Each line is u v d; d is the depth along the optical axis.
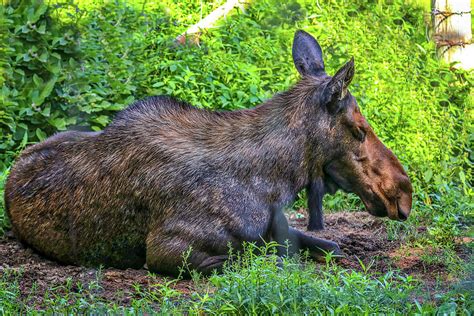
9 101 15.79
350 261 12.61
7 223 13.39
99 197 11.91
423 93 19.59
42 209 12.27
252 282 9.80
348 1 22.80
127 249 11.94
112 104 16.70
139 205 11.72
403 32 21.95
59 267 12.17
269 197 11.72
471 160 18.58
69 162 12.23
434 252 13.10
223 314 9.55
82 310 9.87
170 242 11.47
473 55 21.50
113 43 17.58
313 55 12.73
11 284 10.64
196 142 11.80
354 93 18.52
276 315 9.44
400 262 12.63
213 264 11.39
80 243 12.06
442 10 21.42
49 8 17.06
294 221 14.95
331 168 12.10
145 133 11.88
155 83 17.50
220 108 17.33
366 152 12.04
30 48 16.41
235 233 11.46
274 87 18.14
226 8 20.66
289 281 9.86
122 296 10.54
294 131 11.90
